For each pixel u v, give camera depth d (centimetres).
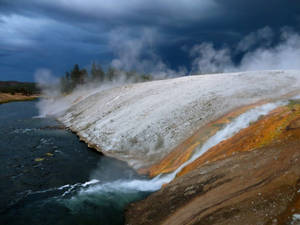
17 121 3281
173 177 1166
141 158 1582
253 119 1362
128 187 1168
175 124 1805
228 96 1966
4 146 1930
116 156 1684
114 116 2495
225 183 777
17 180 1256
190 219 669
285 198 568
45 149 1877
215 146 1245
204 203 717
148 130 1869
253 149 955
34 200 1034
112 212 923
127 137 1898
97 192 1112
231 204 648
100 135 2141
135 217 855
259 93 1902
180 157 1384
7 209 954
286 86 2014
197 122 1706
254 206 594
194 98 2147
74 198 1052
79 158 1664
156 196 956
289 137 900
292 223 472
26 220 875
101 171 1416
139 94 2998
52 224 848
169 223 710
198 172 973
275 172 702
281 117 1157
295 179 625
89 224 845
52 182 1240
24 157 1659
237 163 877
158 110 2155
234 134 1270
